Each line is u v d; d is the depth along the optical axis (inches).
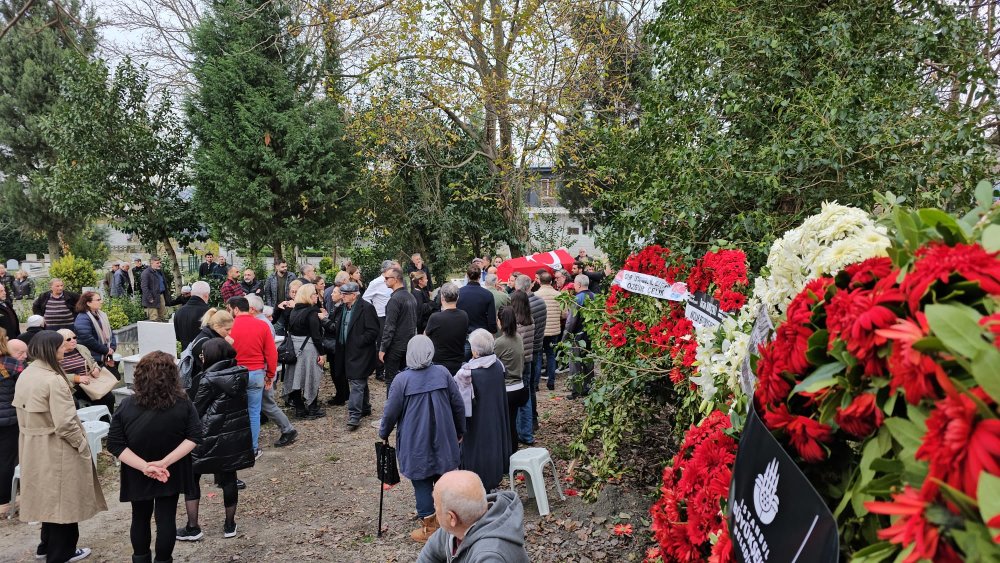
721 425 90.6
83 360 291.0
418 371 199.8
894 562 39.1
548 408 351.9
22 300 722.8
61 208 674.2
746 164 196.5
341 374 368.8
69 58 673.0
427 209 722.8
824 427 51.9
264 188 658.8
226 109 668.7
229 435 206.2
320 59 738.8
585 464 250.4
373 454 291.1
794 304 58.9
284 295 534.9
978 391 35.2
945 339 36.6
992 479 32.2
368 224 756.0
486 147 679.7
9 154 1037.2
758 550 53.6
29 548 205.9
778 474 52.2
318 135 679.7
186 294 412.5
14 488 229.1
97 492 191.5
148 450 171.0
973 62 193.6
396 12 595.8
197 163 661.9
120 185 681.6
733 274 149.3
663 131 229.3
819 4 209.2
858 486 48.3
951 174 167.8
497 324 342.0
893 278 46.6
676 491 95.1
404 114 620.7
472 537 120.3
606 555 183.2
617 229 231.6
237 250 762.8
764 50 196.7
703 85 213.3
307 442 309.0
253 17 681.6
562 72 552.7
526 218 703.7
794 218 181.5
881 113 171.8
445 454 197.6
